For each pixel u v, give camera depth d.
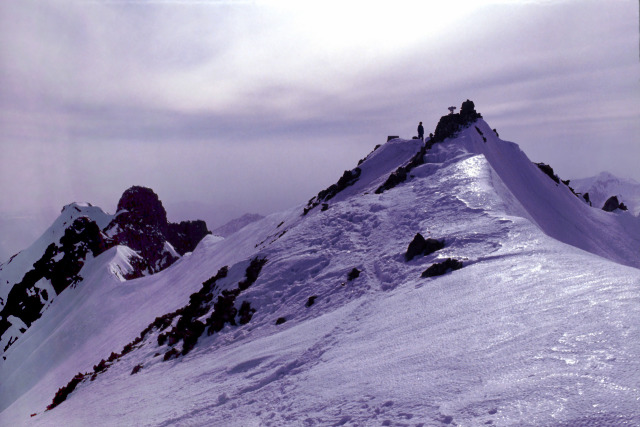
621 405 5.47
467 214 24.33
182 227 195.38
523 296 11.38
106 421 16.53
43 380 60.66
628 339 7.16
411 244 21.41
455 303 12.91
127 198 188.12
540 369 7.10
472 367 8.10
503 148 57.31
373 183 53.72
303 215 60.34
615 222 57.53
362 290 20.28
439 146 45.88
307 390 10.88
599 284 10.59
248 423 10.45
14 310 146.62
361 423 7.68
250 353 17.95
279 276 26.55
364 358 11.41
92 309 93.06
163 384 19.41
